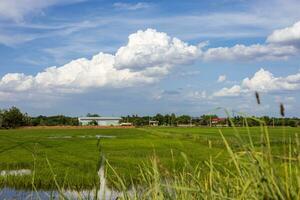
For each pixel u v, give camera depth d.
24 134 114.31
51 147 58.22
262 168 2.53
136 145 60.41
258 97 2.64
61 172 25.72
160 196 3.26
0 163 34.56
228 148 2.73
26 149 54.00
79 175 23.09
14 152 48.62
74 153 46.56
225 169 3.22
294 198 2.46
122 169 24.62
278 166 2.62
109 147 56.84
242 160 2.77
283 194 2.45
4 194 15.88
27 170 29.66
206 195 3.02
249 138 2.67
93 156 41.91
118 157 38.78
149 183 3.50
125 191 3.69
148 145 59.72
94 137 93.12
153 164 3.44
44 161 35.53
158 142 66.06
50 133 123.44
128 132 129.12
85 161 35.66
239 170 2.75
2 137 93.25
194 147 42.72
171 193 3.46
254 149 2.62
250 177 2.68
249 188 2.65
